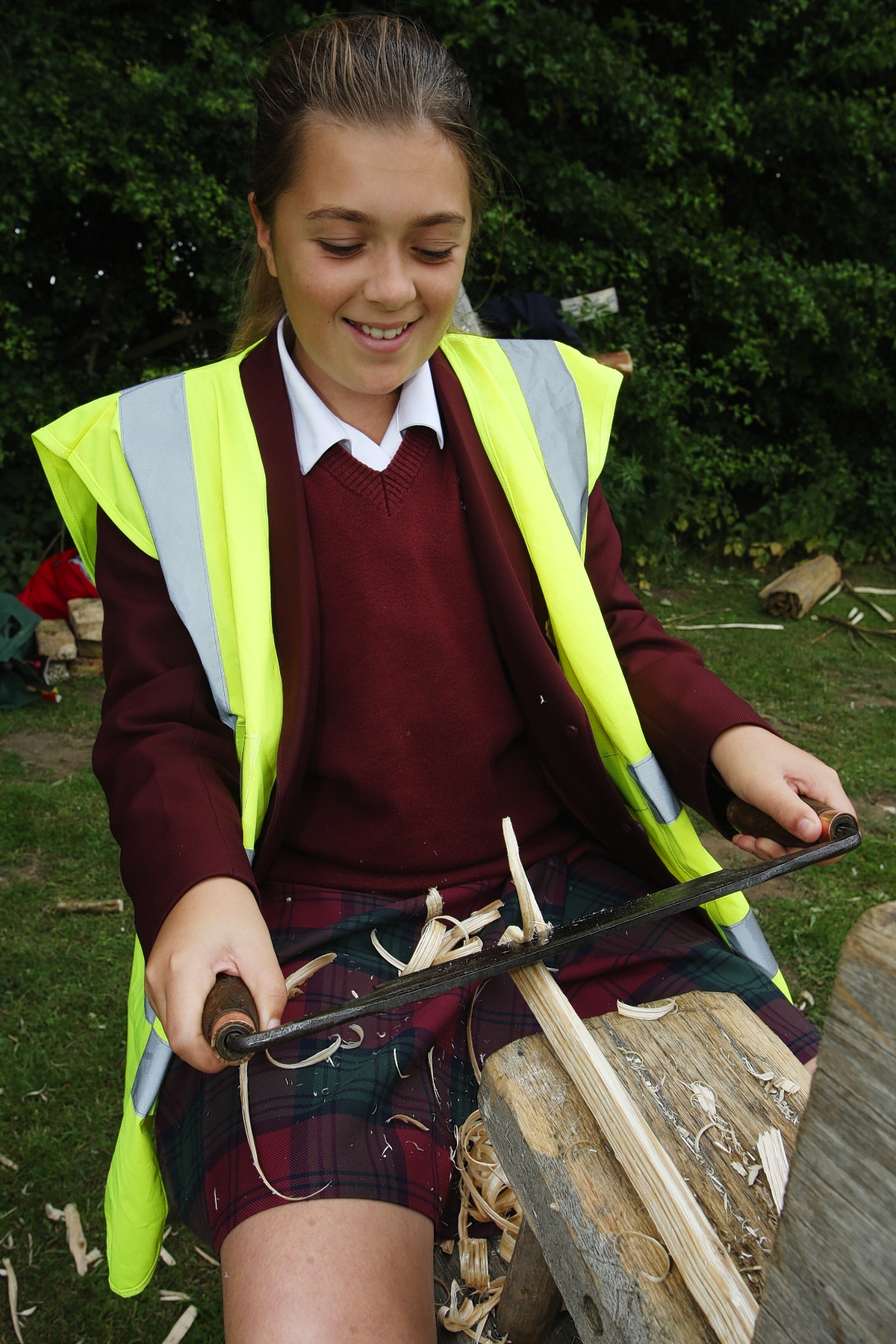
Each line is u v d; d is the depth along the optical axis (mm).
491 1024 1316
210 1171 1097
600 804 1452
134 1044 1302
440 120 1198
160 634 1368
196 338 6430
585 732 1398
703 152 7238
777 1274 670
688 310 7469
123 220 5934
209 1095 1185
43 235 5711
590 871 1502
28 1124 2332
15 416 5633
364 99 1176
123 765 1281
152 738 1299
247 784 1272
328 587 1369
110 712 1351
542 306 5613
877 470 7754
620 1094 927
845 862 3514
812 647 5852
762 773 1288
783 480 7801
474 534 1413
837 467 7594
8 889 3189
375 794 1359
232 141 5609
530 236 6465
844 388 7582
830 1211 620
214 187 5527
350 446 1383
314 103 1192
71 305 5836
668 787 1426
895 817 3887
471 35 6020
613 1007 1303
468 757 1397
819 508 7348
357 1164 1069
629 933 1416
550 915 1383
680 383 7125
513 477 1448
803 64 7410
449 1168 1148
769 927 3121
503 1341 1249
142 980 1318
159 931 1098
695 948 1372
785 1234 655
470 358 1521
